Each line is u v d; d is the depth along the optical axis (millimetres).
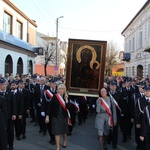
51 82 8656
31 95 11133
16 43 23750
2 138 4191
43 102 8523
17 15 26125
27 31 30094
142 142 6684
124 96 8461
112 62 54281
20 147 7504
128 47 41375
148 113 5738
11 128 7020
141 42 31875
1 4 21453
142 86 7703
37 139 8445
